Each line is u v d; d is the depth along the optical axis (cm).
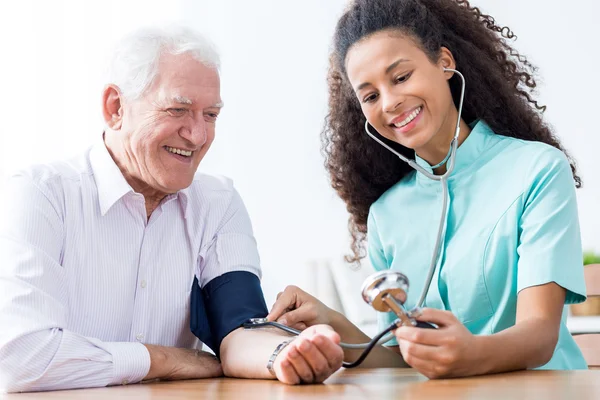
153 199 157
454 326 112
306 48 421
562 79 375
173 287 156
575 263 140
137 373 133
